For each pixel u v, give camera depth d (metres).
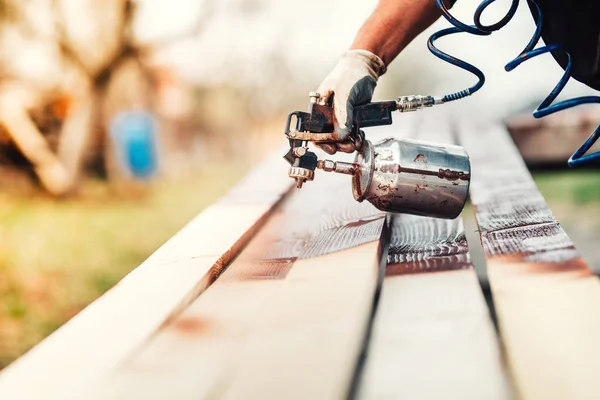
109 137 9.60
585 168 4.15
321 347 1.17
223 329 1.32
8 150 9.09
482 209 2.10
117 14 9.50
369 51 1.78
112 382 1.12
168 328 1.33
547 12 1.84
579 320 1.23
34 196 8.91
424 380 1.06
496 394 1.01
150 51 9.95
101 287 5.62
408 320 1.29
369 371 1.11
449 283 1.48
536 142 4.14
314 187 2.62
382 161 1.83
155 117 10.98
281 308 1.37
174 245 1.87
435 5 1.80
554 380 1.05
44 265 6.04
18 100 8.83
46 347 1.26
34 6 9.23
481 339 1.18
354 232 1.88
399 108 1.84
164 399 1.06
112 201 8.85
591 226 5.99
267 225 2.16
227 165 12.20
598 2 1.73
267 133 13.14
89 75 9.42
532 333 1.20
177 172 10.95
